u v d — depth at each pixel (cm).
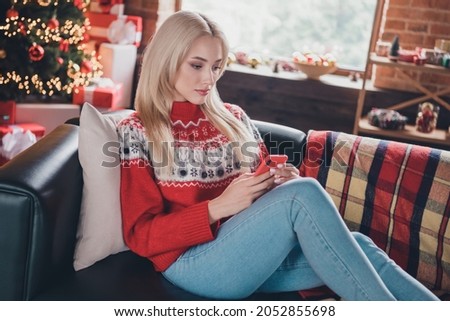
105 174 174
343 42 414
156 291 168
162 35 179
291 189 156
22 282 154
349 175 211
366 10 404
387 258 166
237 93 405
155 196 174
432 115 360
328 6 411
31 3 350
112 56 388
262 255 161
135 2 416
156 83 181
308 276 172
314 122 397
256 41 429
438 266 194
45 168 161
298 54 396
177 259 172
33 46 342
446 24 374
